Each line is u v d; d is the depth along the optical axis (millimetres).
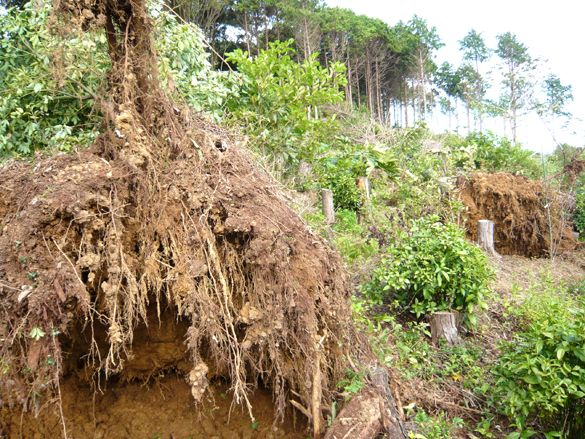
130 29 2322
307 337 2447
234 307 2449
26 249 1976
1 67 4160
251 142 4148
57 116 4414
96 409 2900
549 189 8172
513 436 2818
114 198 2168
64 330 2092
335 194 8852
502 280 6238
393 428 2686
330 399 2742
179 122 2545
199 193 2311
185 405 3047
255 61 5688
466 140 12297
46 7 3701
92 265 2066
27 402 2412
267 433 2828
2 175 2355
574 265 7277
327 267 2715
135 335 2850
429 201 7699
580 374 2672
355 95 37094
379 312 4777
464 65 35156
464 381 3699
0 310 1960
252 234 2316
